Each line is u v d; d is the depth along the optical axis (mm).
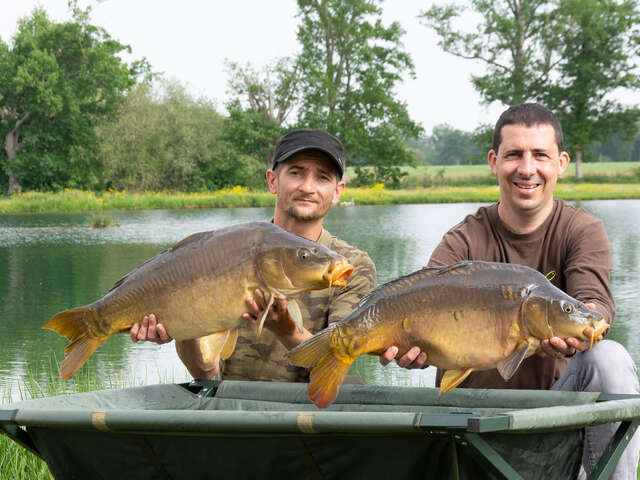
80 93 45781
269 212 29266
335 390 1950
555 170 2928
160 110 47406
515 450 1870
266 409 2520
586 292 2684
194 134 47062
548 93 45469
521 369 2832
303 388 2535
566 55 45094
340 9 46875
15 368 5680
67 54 46188
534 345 1977
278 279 1963
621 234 16156
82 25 46500
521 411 1789
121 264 12508
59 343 6570
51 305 8531
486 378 2871
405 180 50844
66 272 11523
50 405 2293
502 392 2354
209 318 2031
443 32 45438
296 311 2025
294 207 2967
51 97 42906
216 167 48438
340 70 48656
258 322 1973
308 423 1770
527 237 2949
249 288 1993
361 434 1784
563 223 2943
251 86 48438
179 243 2090
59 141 45719
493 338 1972
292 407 2502
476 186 49656
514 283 1978
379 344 1998
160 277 2062
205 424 1846
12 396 4895
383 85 47688
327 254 1947
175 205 33750
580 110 45125
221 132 48969
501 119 2975
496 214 3037
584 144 45688
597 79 43969
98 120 47406
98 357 6004
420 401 2428
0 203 33219
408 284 2010
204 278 2020
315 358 1949
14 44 45312
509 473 1720
